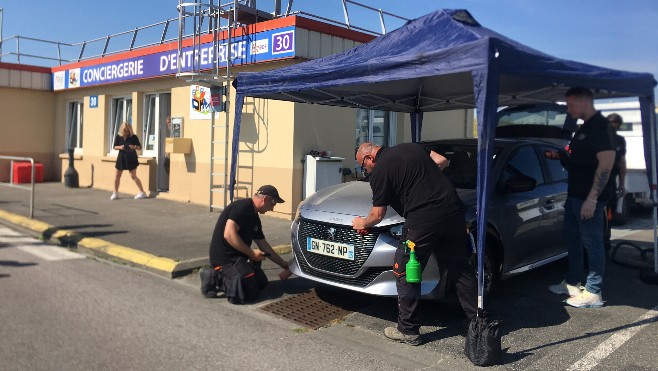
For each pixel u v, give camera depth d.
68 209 10.25
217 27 9.42
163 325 4.44
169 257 6.45
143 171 12.21
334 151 9.66
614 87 4.51
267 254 5.30
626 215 9.90
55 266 6.33
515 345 4.10
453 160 5.54
